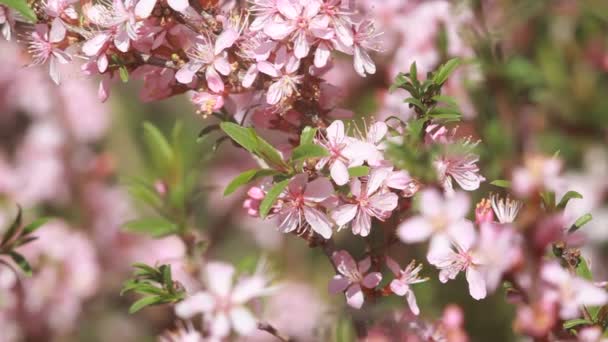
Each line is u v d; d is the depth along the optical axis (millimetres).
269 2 1004
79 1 1035
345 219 995
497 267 997
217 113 1051
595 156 1285
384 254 1021
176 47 1022
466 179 1015
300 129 1026
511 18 1260
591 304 1006
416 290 1226
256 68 1008
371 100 1249
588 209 1297
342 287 1019
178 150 1190
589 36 1275
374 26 1030
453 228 996
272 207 998
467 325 1235
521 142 1151
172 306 1139
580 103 1262
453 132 1028
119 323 1381
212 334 1075
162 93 1037
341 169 988
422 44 1228
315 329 1124
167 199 1176
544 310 1001
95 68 1029
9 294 1363
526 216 1000
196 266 1155
